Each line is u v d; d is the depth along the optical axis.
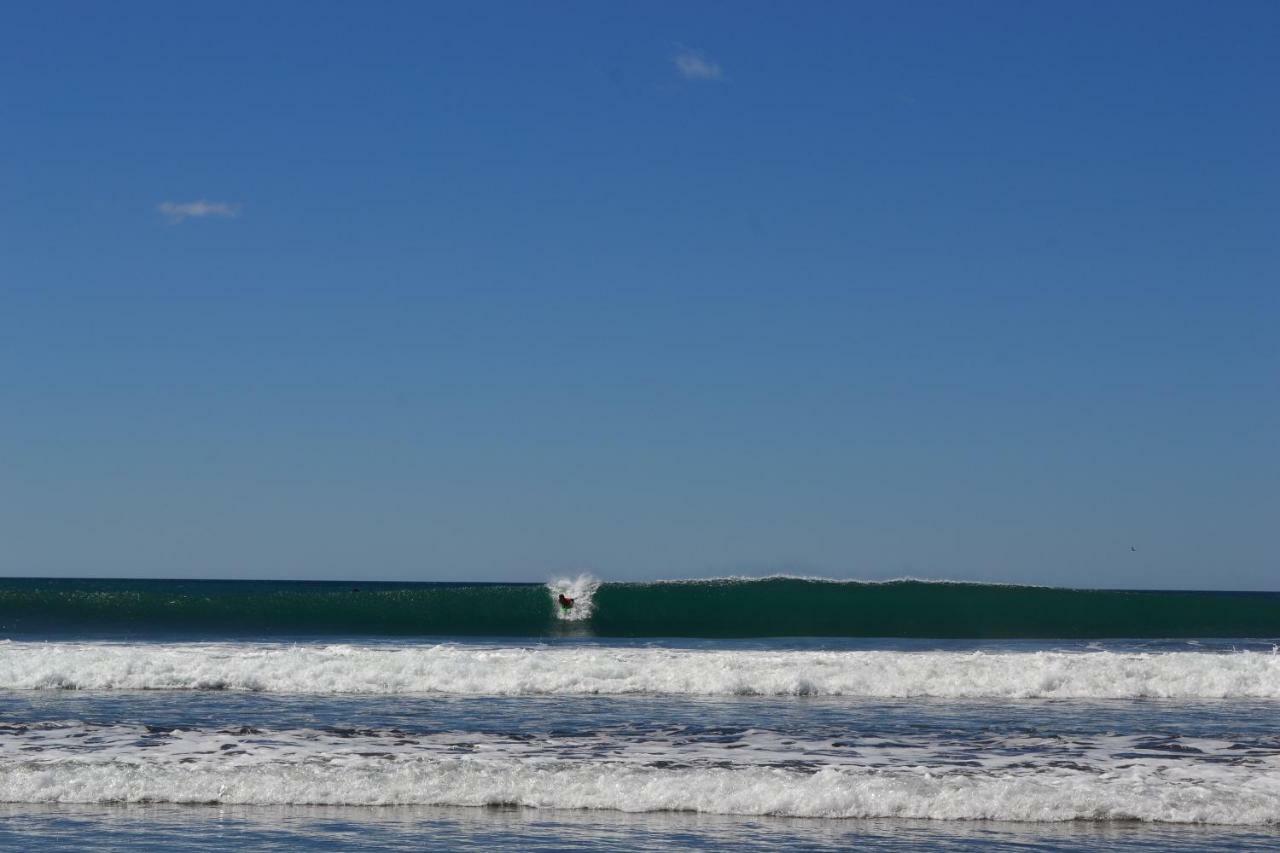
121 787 13.33
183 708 19.61
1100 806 12.70
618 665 23.58
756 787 13.21
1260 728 18.42
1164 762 15.06
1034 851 11.27
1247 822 12.48
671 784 13.33
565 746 15.94
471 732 17.12
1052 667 24.08
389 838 11.62
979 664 24.16
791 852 11.18
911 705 21.03
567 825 12.23
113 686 22.52
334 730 17.14
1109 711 20.52
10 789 13.30
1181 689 23.17
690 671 23.22
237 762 14.49
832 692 22.78
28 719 18.20
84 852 11.02
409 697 21.45
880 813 12.79
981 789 13.07
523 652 26.30
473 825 12.19
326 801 13.15
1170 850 11.36
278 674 22.78
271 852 11.07
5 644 28.06
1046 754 15.66
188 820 12.33
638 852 11.16
